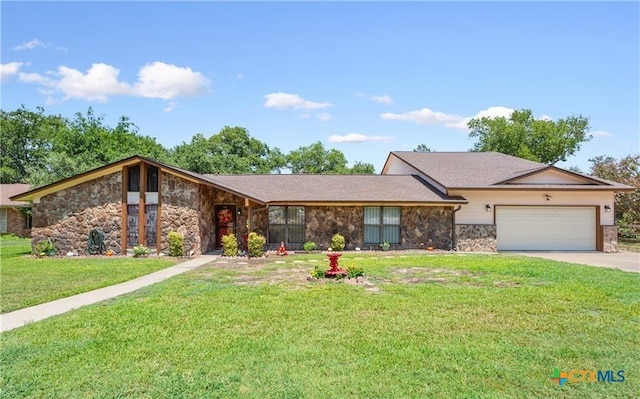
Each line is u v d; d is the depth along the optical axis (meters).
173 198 17.50
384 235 19.53
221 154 43.69
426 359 5.22
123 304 8.12
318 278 11.01
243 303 8.14
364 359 5.21
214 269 13.09
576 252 19.39
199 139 45.19
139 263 14.63
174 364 5.07
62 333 6.32
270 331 6.33
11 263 14.85
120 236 17.55
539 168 20.03
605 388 4.46
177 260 15.58
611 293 9.11
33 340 6.00
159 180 17.55
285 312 7.42
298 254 17.81
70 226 17.66
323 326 6.59
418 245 19.55
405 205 19.16
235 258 16.22
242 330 6.39
